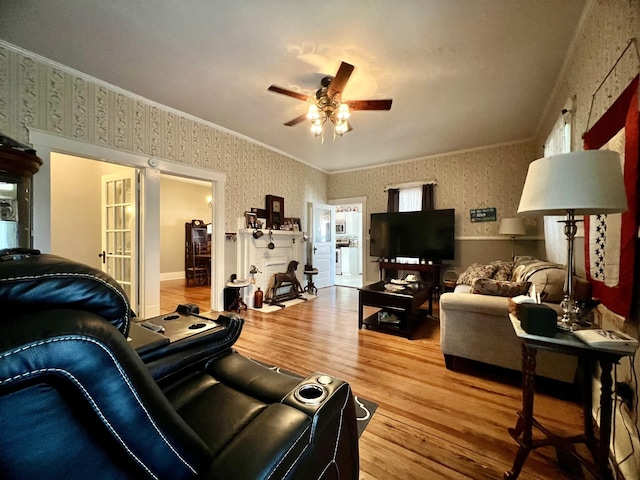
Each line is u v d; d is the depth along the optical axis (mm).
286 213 5141
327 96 2506
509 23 1958
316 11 1860
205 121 3689
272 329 3186
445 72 2539
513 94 2926
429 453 1355
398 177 5559
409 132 4008
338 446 840
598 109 1718
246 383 1094
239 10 1854
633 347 987
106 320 539
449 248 4617
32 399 399
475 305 2047
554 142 2916
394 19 1923
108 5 1818
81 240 4094
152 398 514
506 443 1420
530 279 2012
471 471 1253
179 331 1278
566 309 1261
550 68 2475
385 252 5172
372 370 2197
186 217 7605
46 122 2422
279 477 592
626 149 1242
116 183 3643
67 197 3965
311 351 2561
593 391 1653
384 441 1433
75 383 417
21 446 396
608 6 1560
